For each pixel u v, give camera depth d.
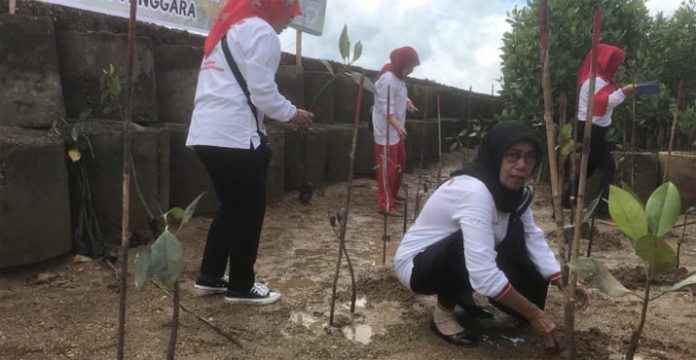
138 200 4.23
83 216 3.86
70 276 3.52
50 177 3.56
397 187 6.00
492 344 2.81
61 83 4.17
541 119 6.99
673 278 3.76
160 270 1.56
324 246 4.54
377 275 3.79
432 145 9.55
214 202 5.16
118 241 4.11
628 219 1.81
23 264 3.46
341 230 3.01
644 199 5.93
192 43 5.48
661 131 7.05
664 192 1.87
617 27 7.32
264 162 3.16
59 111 3.97
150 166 4.30
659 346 2.78
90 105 4.33
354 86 7.62
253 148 2.99
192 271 3.76
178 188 4.88
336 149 7.02
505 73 7.42
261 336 2.83
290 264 4.03
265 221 5.22
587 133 1.92
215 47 3.02
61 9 4.33
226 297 3.23
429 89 9.62
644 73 6.96
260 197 3.11
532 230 2.81
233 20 2.97
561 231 2.04
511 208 2.63
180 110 5.11
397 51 5.55
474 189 2.57
